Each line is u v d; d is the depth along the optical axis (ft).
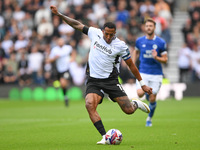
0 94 256.73
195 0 295.07
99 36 81.76
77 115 149.59
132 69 82.48
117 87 81.97
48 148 76.33
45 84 251.19
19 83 257.55
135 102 86.48
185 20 288.10
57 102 225.97
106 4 277.23
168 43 256.11
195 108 173.78
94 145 78.79
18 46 263.70
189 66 248.11
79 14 266.77
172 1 288.10
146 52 117.39
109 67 81.56
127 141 84.53
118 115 148.36
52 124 121.19
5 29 280.51
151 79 117.39
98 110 170.60
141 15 268.21
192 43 250.98
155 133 97.50
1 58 263.08
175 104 197.67
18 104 212.23
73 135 96.02
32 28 278.67
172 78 269.85
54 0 278.46
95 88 81.41
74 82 249.75
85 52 256.52
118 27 254.27
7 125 120.16
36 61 255.91
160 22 253.03
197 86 241.76
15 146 79.82
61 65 191.01
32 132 102.73
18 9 284.61
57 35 263.08
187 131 100.48
